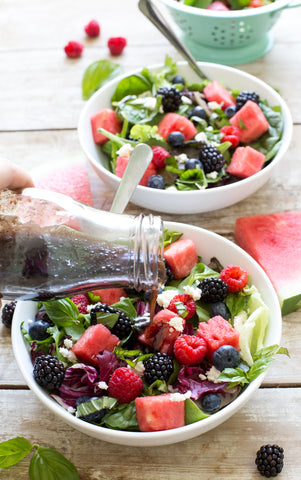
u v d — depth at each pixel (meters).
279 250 0.88
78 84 1.09
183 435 0.72
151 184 0.91
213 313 0.80
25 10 1.22
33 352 0.78
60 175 0.95
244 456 0.77
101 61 1.06
